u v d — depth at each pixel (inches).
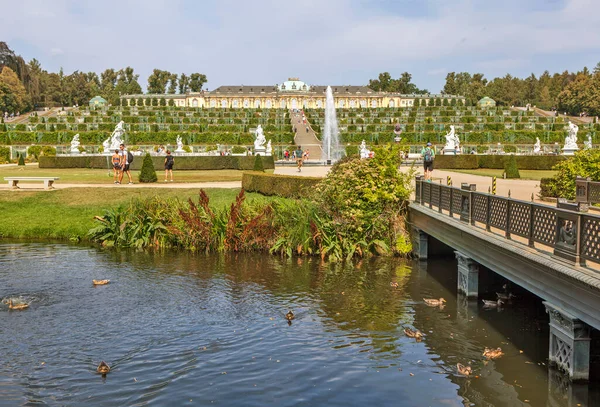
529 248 424.8
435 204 703.7
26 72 6254.9
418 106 5516.7
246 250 845.2
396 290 625.6
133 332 487.2
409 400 367.9
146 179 1237.7
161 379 397.7
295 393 377.4
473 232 523.5
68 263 748.0
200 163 1770.4
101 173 1552.7
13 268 715.4
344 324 512.4
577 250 356.2
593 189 706.8
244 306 563.5
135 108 5012.3
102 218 908.6
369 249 821.9
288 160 2389.3
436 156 1753.2
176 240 871.7
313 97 6683.1
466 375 401.7
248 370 412.5
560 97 6003.9
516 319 526.6
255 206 887.7
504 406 357.4
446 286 644.1
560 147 3174.2
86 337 474.9
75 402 364.5
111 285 637.3
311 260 783.7
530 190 974.4
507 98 7140.8
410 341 470.3
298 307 562.3
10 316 525.3
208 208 868.6
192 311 545.3
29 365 418.6
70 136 3437.5
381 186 813.9
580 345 368.8
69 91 6993.1
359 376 402.9
